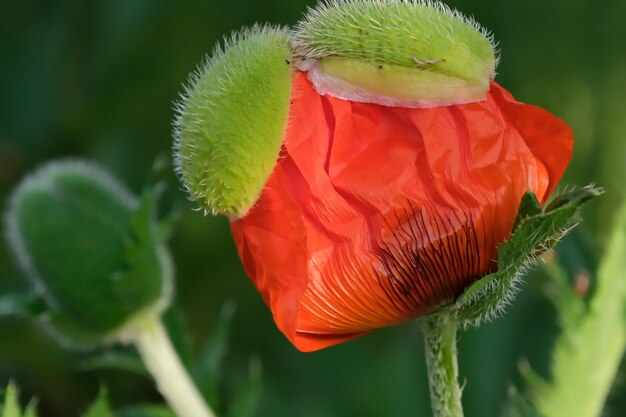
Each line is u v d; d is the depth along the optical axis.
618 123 0.71
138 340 0.54
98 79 0.78
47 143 0.78
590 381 0.51
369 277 0.43
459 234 0.43
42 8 0.81
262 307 0.73
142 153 0.78
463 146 0.43
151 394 0.68
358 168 0.43
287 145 0.43
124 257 0.53
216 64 0.43
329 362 0.67
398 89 0.43
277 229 0.43
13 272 0.71
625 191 0.51
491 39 0.44
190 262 0.74
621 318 0.51
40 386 0.69
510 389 0.51
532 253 0.43
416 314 0.44
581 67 0.73
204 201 0.43
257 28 0.44
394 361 0.63
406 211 0.43
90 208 0.54
